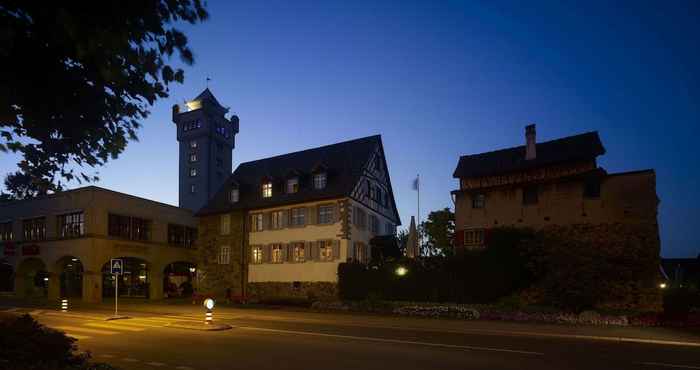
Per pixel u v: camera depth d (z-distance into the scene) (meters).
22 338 7.29
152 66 4.95
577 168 26.94
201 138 69.56
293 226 34.16
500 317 21.73
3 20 4.20
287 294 33.31
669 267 59.25
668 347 14.01
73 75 5.13
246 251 36.16
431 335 16.36
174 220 42.66
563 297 21.81
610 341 15.26
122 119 5.91
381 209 39.03
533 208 27.61
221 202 39.12
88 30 4.23
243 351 12.78
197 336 15.81
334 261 31.55
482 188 29.61
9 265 40.19
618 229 24.53
